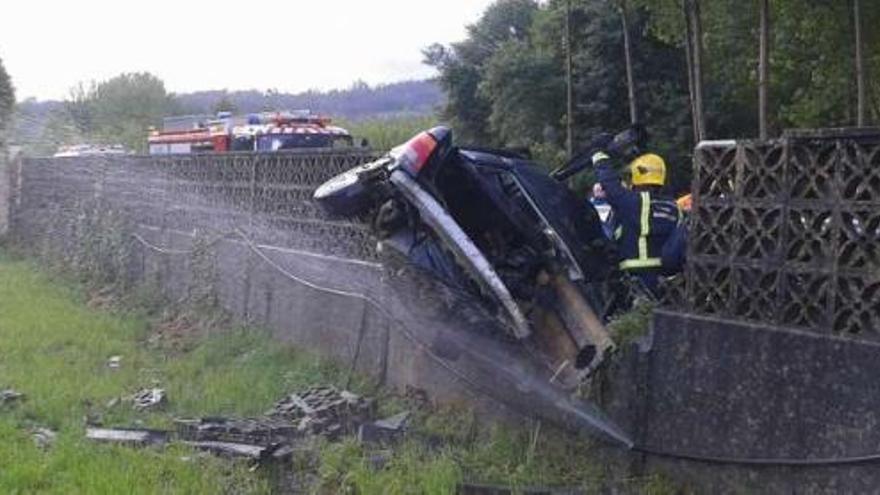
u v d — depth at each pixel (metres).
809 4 16.22
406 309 8.30
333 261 10.41
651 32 21.61
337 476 6.88
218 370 10.60
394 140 23.88
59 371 10.23
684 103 24.67
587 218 7.14
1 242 25.34
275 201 12.00
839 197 5.52
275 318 11.65
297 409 8.40
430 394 8.62
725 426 6.00
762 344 5.82
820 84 18.20
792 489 5.62
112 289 16.69
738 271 6.04
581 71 25.80
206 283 13.54
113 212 17.98
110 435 7.73
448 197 7.02
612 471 6.67
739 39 18.91
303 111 21.14
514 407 7.57
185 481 6.57
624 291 7.19
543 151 23.56
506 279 7.03
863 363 5.30
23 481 6.53
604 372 6.80
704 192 6.29
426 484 6.53
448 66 32.31
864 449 5.28
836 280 5.51
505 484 6.64
